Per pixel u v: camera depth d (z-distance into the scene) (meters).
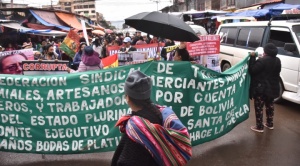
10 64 6.52
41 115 4.08
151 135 1.94
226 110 4.70
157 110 2.09
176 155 2.00
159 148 1.95
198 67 4.21
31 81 3.99
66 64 4.82
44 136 4.13
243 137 5.31
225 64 9.84
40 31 18.42
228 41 9.86
